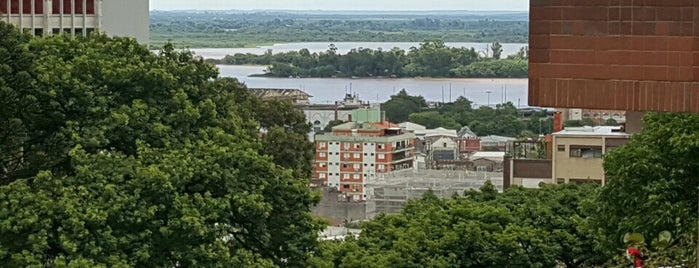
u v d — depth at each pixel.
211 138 46.91
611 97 20.14
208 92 50.47
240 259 42.53
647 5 19.84
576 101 20.34
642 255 33.00
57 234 39.91
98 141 43.84
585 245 52.38
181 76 49.53
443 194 112.88
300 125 104.00
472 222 51.09
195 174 43.53
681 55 19.73
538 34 20.45
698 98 19.70
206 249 41.62
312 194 47.34
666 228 41.56
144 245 40.72
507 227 51.88
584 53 20.22
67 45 48.66
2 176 45.00
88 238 39.88
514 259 50.62
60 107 44.69
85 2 114.12
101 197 40.94
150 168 41.75
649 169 43.00
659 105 19.92
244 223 45.28
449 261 49.22
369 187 118.88
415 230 50.72
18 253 39.06
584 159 92.88
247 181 45.53
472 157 163.00
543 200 56.81
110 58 48.47
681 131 42.75
